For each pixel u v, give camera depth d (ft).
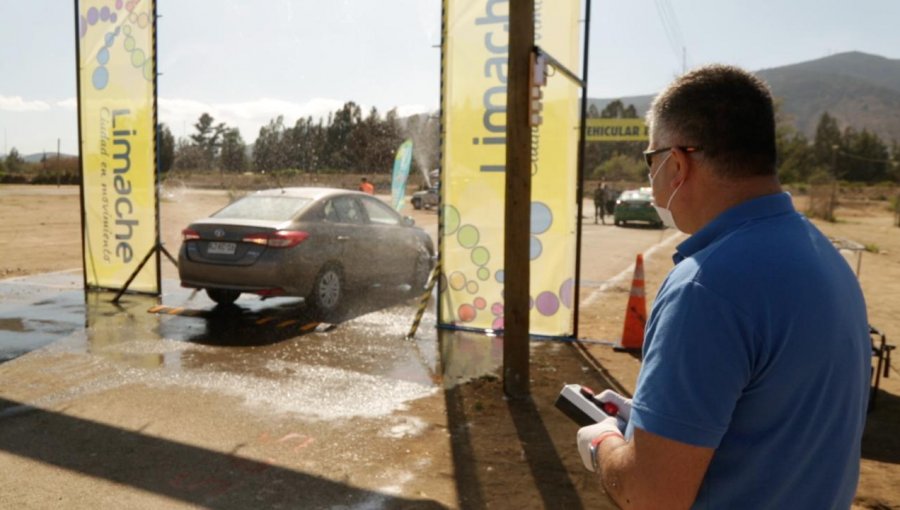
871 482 12.66
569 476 12.60
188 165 201.98
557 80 21.59
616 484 4.20
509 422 15.31
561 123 21.84
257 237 23.95
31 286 30.99
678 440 3.78
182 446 13.61
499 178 22.65
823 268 3.99
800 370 3.80
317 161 186.29
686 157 4.44
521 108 16.29
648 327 4.26
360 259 27.63
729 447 3.98
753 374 3.84
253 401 16.35
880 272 44.32
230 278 24.14
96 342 21.39
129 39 27.58
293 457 13.23
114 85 28.12
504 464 13.11
